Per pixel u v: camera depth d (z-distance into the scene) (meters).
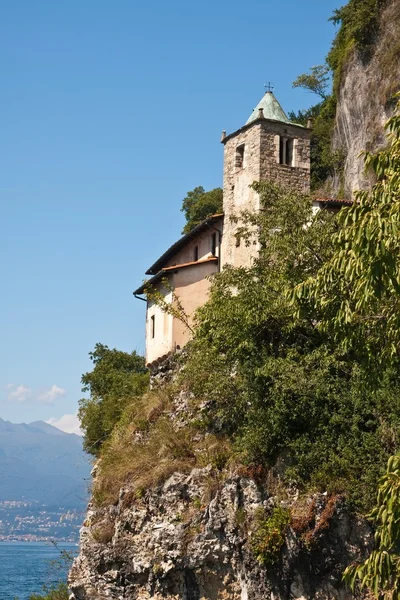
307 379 26.91
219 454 29.69
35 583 75.44
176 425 33.50
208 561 27.56
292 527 25.22
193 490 29.38
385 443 24.78
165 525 29.11
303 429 27.38
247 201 41.28
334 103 62.94
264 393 28.52
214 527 27.55
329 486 25.19
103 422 47.06
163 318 42.59
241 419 30.25
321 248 29.50
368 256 14.42
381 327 17.64
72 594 32.09
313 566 24.64
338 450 25.91
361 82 53.41
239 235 34.34
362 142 51.88
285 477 26.66
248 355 29.69
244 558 26.45
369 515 15.29
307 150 42.38
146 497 30.59
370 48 53.28
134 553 29.92
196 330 33.28
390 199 15.28
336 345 27.33
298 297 16.62
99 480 34.66
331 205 37.69
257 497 27.11
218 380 29.73
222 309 30.72
